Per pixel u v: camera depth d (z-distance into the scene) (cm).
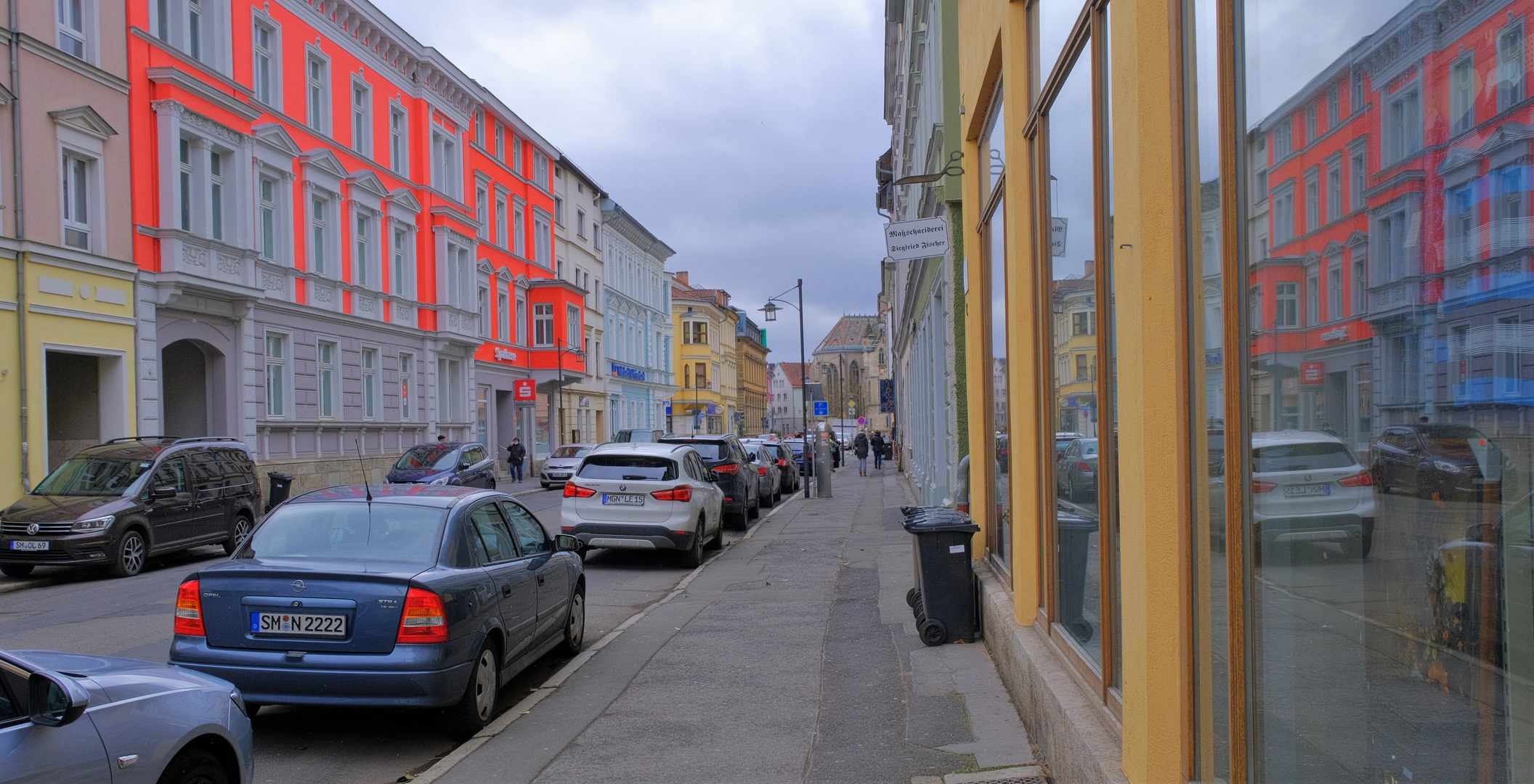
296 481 2727
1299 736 245
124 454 1530
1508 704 170
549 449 4753
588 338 5434
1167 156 326
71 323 1973
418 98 3575
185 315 2314
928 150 1534
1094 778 381
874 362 10844
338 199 3003
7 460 1827
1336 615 225
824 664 768
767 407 12206
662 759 554
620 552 1609
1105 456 419
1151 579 329
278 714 682
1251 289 267
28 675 334
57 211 1941
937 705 615
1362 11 207
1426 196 187
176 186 2230
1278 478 251
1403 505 198
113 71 2088
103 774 346
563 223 5169
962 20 882
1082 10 436
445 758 571
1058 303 523
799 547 1636
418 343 3525
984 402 848
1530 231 161
